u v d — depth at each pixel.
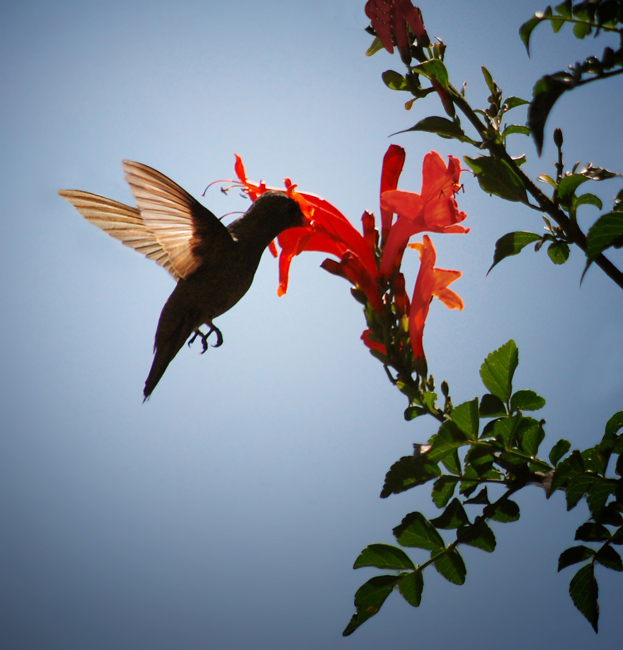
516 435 2.64
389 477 2.68
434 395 3.21
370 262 3.76
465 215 3.40
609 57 1.93
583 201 2.79
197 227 4.40
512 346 2.81
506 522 2.62
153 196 4.28
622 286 2.77
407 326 3.41
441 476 2.67
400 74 2.97
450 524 2.62
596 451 2.50
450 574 2.60
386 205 3.54
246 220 4.52
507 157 2.83
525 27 2.14
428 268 3.47
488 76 2.89
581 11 2.09
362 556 2.68
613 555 2.43
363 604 2.62
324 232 4.07
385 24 2.98
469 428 2.64
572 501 2.45
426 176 3.51
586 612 2.41
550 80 1.96
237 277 4.53
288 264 4.28
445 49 2.97
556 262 3.01
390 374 3.36
